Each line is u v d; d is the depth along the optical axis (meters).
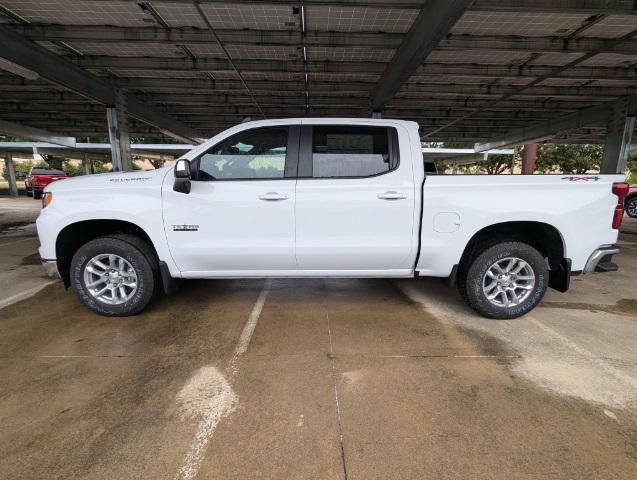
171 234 3.54
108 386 2.61
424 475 1.89
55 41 6.26
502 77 8.09
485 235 3.78
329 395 2.52
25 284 4.88
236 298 4.33
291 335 3.38
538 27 6.00
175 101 10.74
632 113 10.18
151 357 3.00
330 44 6.38
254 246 3.56
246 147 3.57
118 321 3.67
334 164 3.55
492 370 2.82
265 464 1.96
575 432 2.18
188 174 3.29
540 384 2.64
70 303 4.16
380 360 2.96
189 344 3.21
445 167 39.31
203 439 2.12
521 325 3.61
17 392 2.54
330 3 5.07
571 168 30.83
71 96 10.73
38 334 3.39
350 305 4.13
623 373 2.78
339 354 3.05
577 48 6.47
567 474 1.89
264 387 2.61
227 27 6.09
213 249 3.55
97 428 2.21
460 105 11.50
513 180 3.51
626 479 1.86
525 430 2.20
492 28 6.05
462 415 2.33
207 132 17.95
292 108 12.10
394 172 3.54
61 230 3.59
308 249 3.56
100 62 7.56
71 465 1.94
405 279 5.12
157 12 5.62
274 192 3.49
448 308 4.04
